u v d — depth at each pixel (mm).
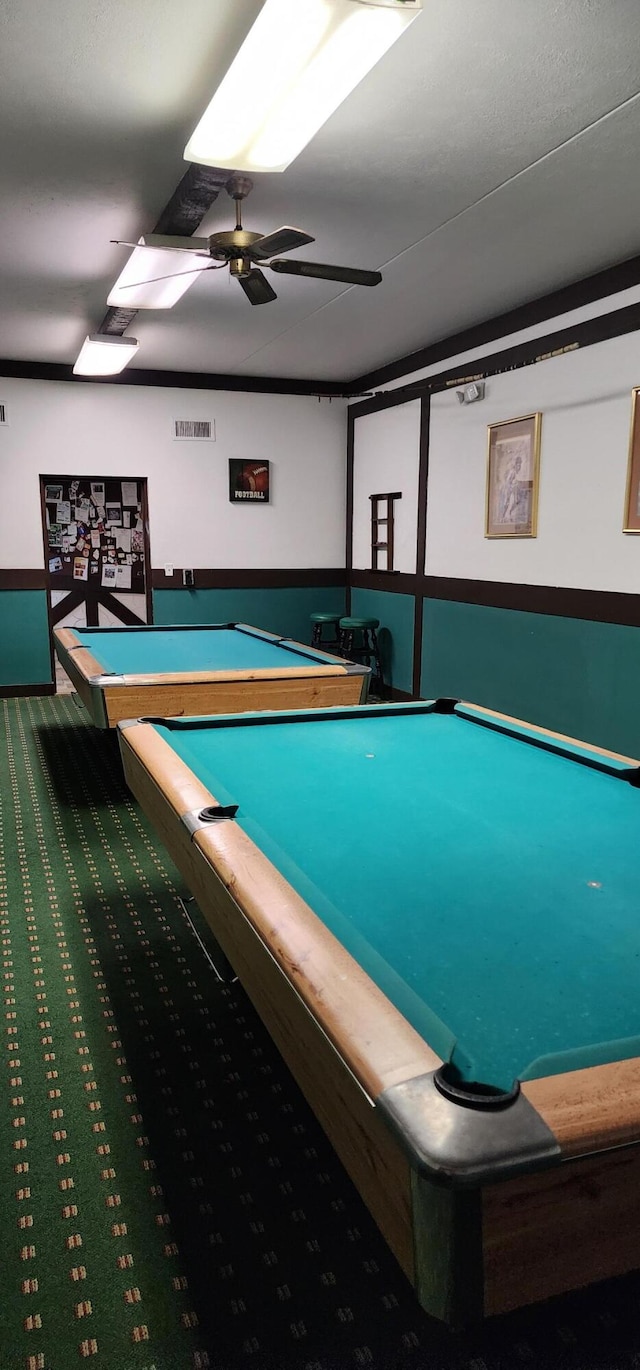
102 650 4414
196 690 3359
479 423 5367
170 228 3480
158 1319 1367
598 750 2213
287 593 7426
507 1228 793
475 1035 993
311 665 3854
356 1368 1283
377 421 6797
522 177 3135
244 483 7109
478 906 1340
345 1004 996
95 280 4398
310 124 2383
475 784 2002
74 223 3600
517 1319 1366
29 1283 1433
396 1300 1404
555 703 4840
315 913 1259
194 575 7094
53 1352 1312
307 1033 1056
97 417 6617
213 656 4180
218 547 7141
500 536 5203
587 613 4508
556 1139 778
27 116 2697
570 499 4582
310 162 2996
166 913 2861
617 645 4312
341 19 1945
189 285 4059
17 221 3570
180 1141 1781
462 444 5574
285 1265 1472
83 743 5145
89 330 5469
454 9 2143
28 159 2988
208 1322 1361
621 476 4191
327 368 6656
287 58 2086
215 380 6883
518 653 5141
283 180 3145
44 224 3607
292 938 1158
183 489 6953
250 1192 1642
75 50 2332
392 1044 920
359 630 6848
